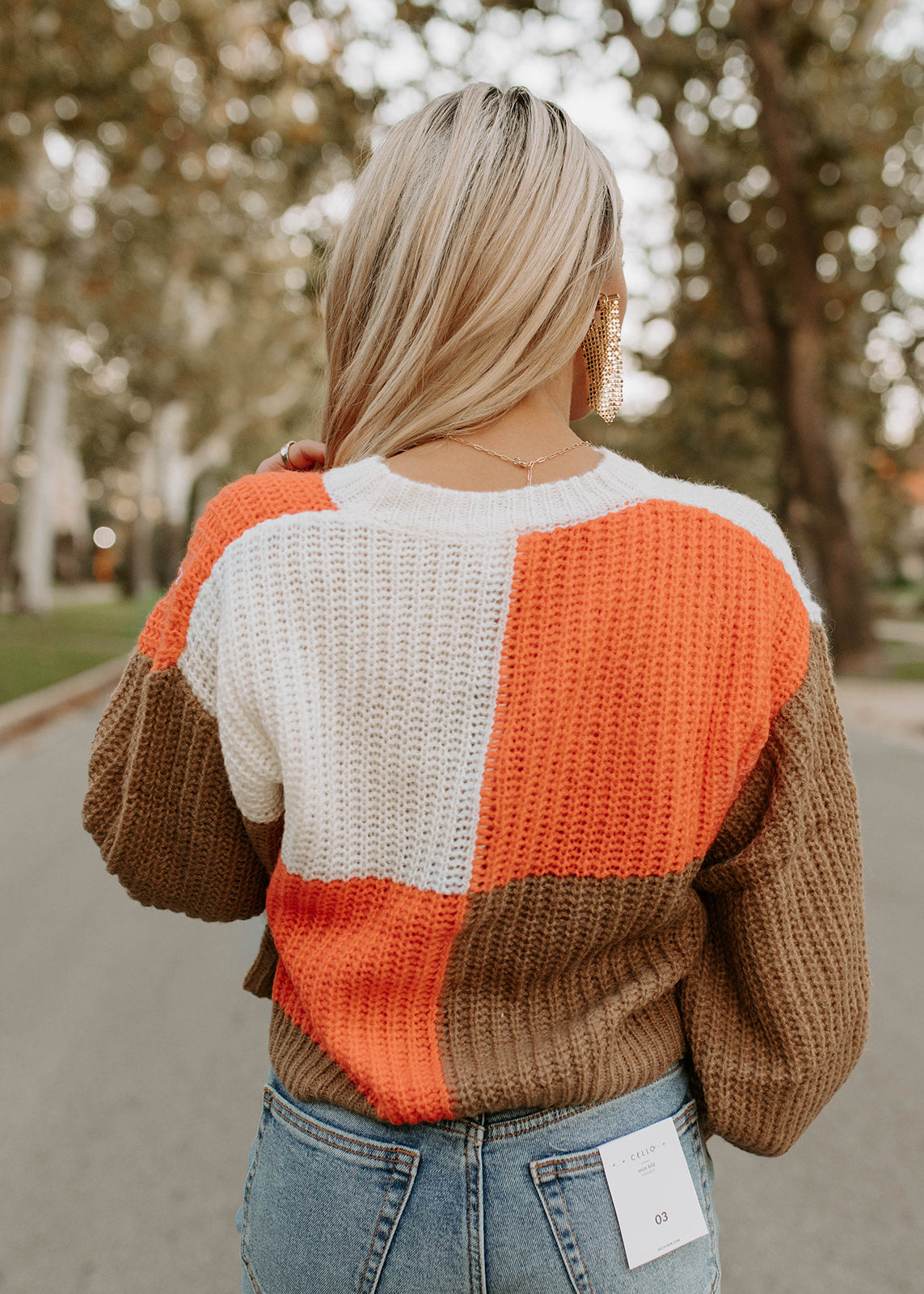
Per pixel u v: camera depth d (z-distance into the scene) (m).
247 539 0.81
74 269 15.34
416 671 0.79
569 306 0.83
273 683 0.79
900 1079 2.91
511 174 0.83
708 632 0.79
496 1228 0.79
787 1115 0.85
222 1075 2.95
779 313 14.73
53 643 18.95
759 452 20.73
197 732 0.84
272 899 0.88
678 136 13.65
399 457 0.84
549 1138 0.80
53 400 23.80
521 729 0.78
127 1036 3.21
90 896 4.71
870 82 13.72
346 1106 0.82
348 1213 0.80
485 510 0.80
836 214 13.86
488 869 0.79
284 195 12.41
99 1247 2.22
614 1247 0.79
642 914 0.80
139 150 11.76
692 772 0.79
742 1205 2.38
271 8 10.30
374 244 0.88
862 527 27.47
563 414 0.91
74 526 49.34
